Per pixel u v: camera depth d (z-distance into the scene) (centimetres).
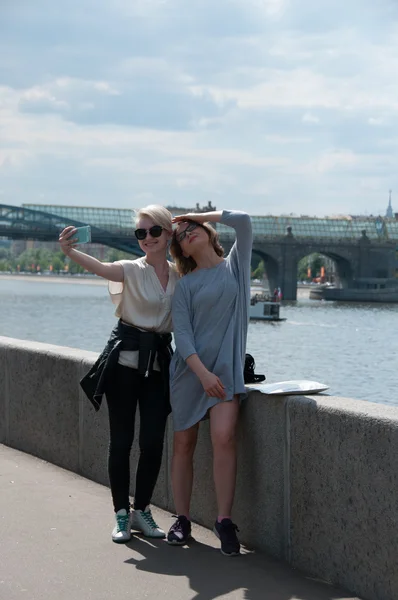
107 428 611
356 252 15250
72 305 11250
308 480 444
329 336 7794
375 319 10381
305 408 445
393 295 14962
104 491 597
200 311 466
